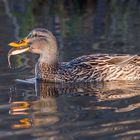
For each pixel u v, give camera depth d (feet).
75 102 47.03
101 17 80.84
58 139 38.78
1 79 54.29
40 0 87.51
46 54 55.83
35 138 38.99
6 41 68.28
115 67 55.11
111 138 38.81
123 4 87.76
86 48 65.00
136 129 40.32
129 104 46.16
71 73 55.11
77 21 78.84
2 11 83.82
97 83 54.24
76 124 41.47
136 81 54.70
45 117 43.21
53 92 50.67
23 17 80.53
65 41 68.44
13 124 41.91
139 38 69.05
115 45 66.18
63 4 87.76
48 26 76.07
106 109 44.88
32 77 55.31
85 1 88.17
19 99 48.19
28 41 56.65
